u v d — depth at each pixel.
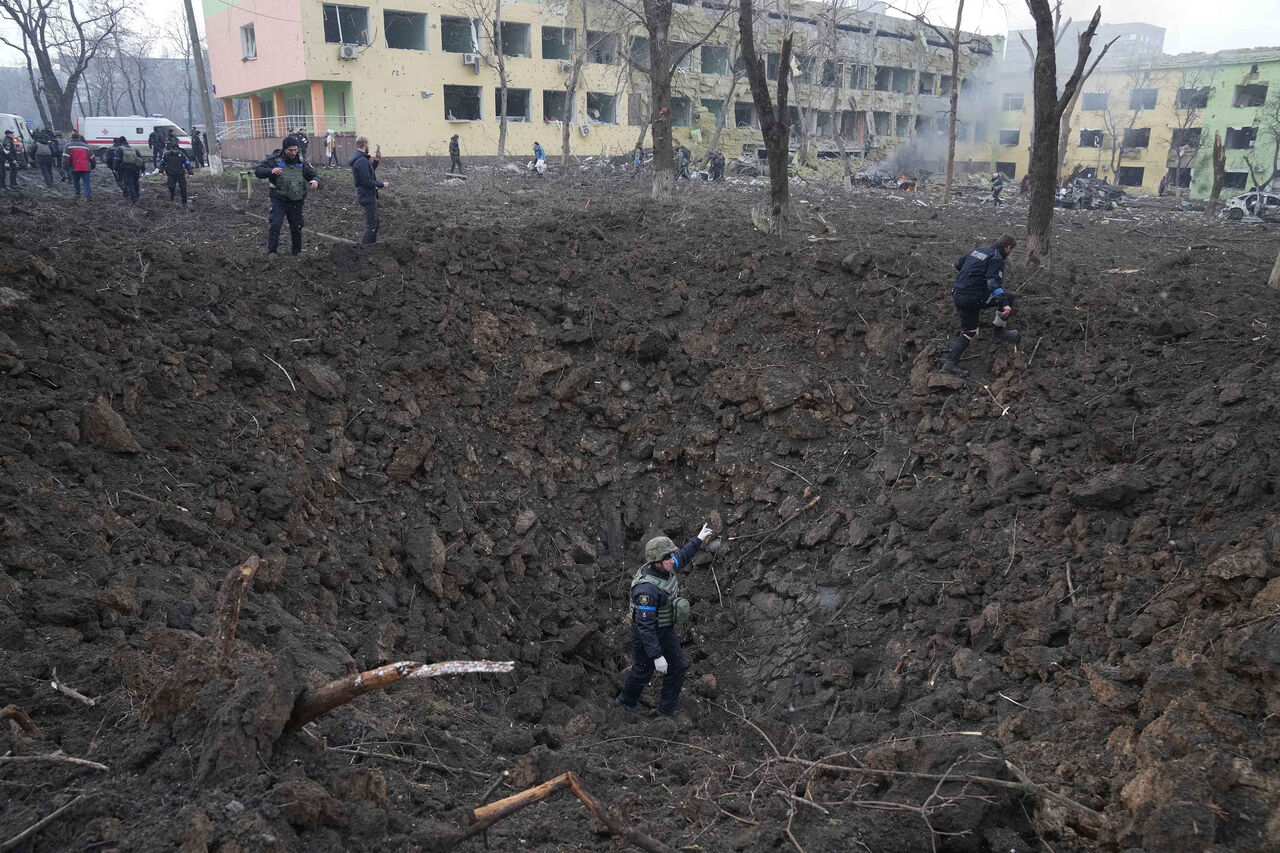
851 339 9.48
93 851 2.79
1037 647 5.13
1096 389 7.57
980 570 6.11
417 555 6.95
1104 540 5.86
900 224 16.59
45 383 6.06
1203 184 47.09
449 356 9.16
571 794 4.03
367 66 31.39
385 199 16.02
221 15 35.97
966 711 4.99
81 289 7.15
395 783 3.66
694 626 7.62
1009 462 6.98
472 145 34.75
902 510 7.23
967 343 8.40
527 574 7.96
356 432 7.91
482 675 6.20
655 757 4.83
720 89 43.03
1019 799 3.85
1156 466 6.34
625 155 34.19
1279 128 42.56
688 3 40.06
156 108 80.31
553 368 9.61
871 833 3.68
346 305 9.14
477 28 34.31
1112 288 9.32
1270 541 4.84
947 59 52.50
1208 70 46.44
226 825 2.82
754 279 10.38
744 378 9.39
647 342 9.81
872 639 6.16
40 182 19.86
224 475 6.27
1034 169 10.62
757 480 8.67
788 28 11.29
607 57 38.91
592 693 6.62
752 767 4.61
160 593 4.68
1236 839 3.29
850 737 5.11
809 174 39.03
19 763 3.20
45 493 5.09
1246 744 3.64
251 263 9.22
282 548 6.00
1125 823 3.59
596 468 9.20
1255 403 6.42
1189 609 4.79
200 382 7.05
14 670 3.73
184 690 3.41
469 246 10.71
